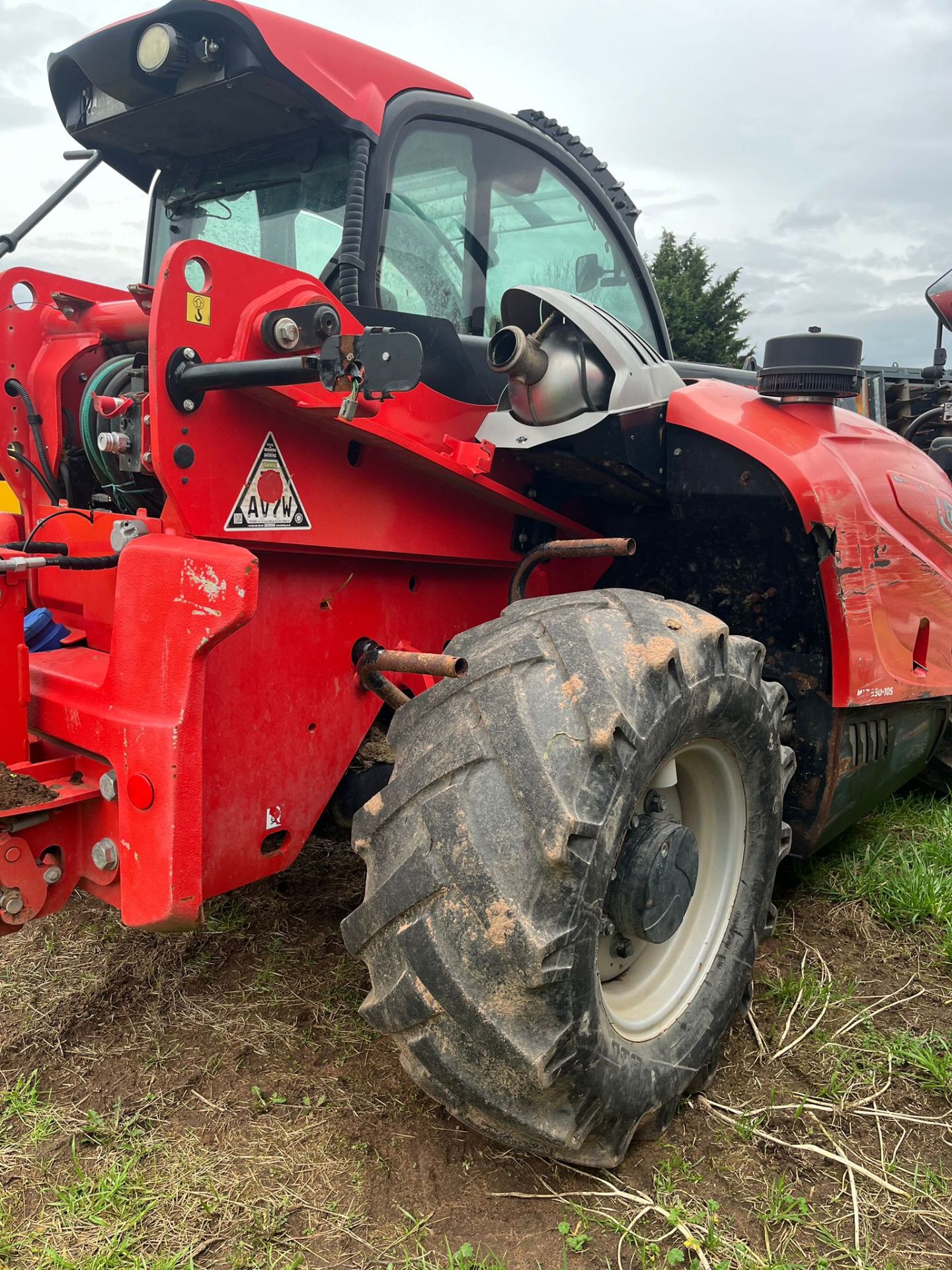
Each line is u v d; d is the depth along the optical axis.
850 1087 2.17
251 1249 1.68
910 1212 1.81
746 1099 2.13
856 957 2.72
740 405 2.54
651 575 2.87
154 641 1.73
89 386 2.27
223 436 1.79
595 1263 1.68
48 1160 1.87
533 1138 1.72
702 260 29.72
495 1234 1.73
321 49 2.25
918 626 2.87
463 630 2.57
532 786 1.65
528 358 2.20
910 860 3.20
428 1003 1.64
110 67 2.33
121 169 2.86
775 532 2.52
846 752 2.68
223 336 1.76
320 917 2.84
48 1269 1.62
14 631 1.85
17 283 2.56
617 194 3.33
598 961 1.95
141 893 1.75
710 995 2.14
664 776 1.98
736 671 2.03
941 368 4.50
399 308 2.48
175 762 1.68
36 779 1.86
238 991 2.46
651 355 2.50
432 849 1.65
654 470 2.45
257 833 2.02
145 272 2.97
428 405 2.30
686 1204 1.82
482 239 2.74
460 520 2.39
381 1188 1.82
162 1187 1.80
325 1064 2.18
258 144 2.60
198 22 2.18
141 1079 2.12
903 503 2.81
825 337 2.56
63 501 2.56
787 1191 1.85
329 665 2.15
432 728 1.81
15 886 1.79
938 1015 2.44
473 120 2.62
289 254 2.54
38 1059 2.18
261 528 1.88
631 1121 1.85
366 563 2.23
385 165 2.36
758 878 2.27
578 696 1.73
